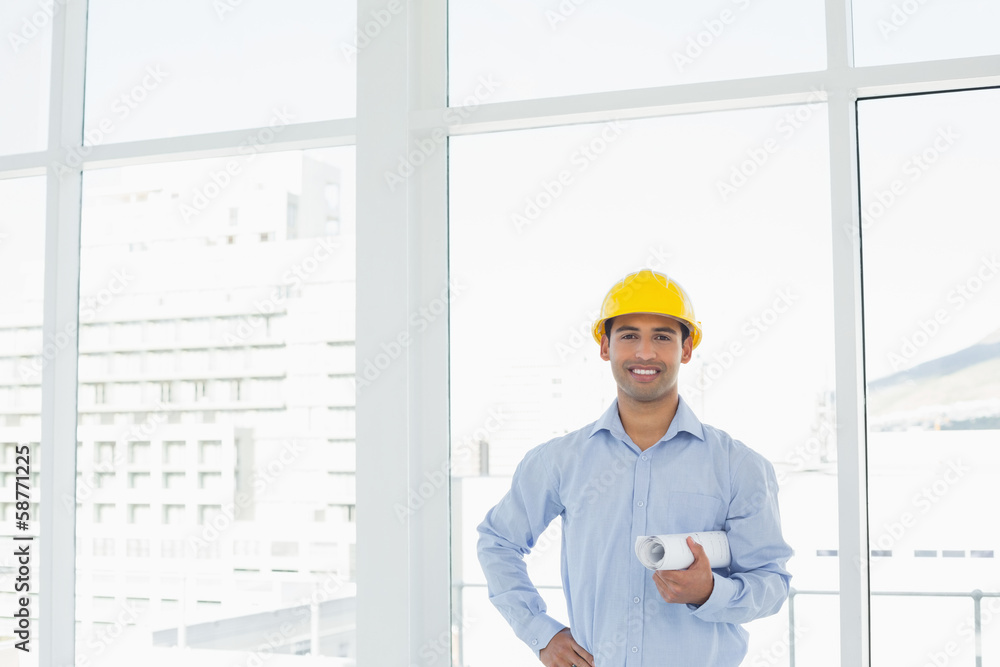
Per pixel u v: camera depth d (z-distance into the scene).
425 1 2.34
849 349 1.96
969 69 1.93
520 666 2.19
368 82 2.30
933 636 1.95
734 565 1.90
